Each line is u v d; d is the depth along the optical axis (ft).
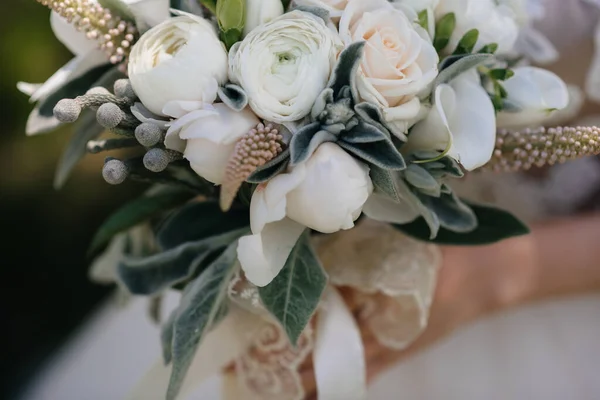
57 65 3.93
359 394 1.51
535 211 2.31
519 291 2.09
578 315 2.23
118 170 1.23
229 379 1.77
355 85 1.27
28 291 3.93
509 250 2.08
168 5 1.36
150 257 1.52
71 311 4.00
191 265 1.47
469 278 2.02
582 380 2.07
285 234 1.35
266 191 1.25
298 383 1.61
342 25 1.29
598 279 2.15
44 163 3.93
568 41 2.06
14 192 3.90
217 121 1.22
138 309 2.57
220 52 1.27
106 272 1.98
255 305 1.48
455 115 1.37
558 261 2.11
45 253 3.97
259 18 1.30
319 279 1.39
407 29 1.30
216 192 1.51
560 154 1.36
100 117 1.20
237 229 1.50
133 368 2.39
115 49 1.35
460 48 1.40
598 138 1.32
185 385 1.63
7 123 3.85
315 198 1.23
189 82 1.23
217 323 1.52
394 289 1.58
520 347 2.14
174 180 1.47
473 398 2.04
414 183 1.35
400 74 1.28
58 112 1.20
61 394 2.39
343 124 1.26
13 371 3.80
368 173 1.29
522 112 1.44
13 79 3.82
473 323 2.20
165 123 1.25
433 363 2.10
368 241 1.64
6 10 3.78
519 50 1.68
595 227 2.21
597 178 2.27
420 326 1.63
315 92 1.25
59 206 3.97
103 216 4.02
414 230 1.54
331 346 1.53
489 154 1.32
